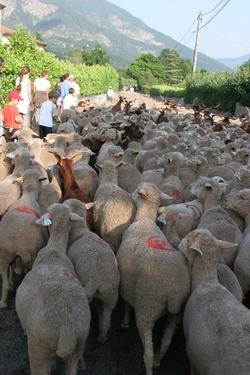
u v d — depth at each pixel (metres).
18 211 5.62
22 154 7.72
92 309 5.62
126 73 130.25
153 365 4.70
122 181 8.14
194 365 3.99
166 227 5.64
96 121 14.38
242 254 5.29
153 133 12.84
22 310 4.02
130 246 5.04
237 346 3.48
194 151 10.80
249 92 37.38
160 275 4.53
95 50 121.00
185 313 4.35
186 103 54.81
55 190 7.03
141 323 4.57
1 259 5.41
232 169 9.12
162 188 7.35
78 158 8.97
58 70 26.75
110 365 4.69
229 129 16.30
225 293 4.21
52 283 4.03
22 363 4.63
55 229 5.02
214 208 6.37
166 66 133.75
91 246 4.88
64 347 3.73
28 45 23.08
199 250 4.39
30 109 14.48
